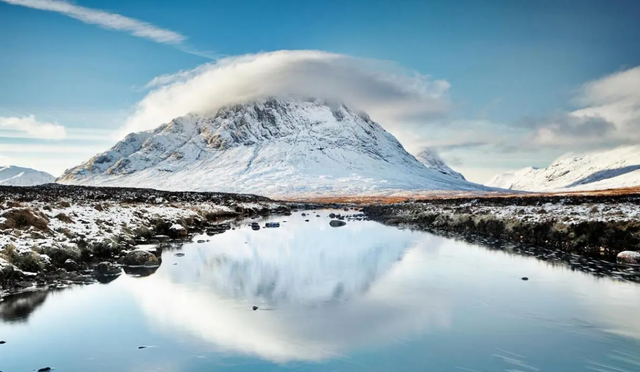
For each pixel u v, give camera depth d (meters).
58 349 12.65
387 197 163.75
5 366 11.57
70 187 77.69
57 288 19.16
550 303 16.86
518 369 11.38
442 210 53.25
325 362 11.80
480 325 14.53
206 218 56.59
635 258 23.92
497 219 37.78
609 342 13.08
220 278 21.45
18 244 21.86
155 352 12.41
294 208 100.81
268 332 13.95
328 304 16.94
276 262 25.97
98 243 25.78
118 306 16.61
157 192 82.00
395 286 19.80
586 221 28.69
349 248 31.88
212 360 11.89
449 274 22.19
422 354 12.30
